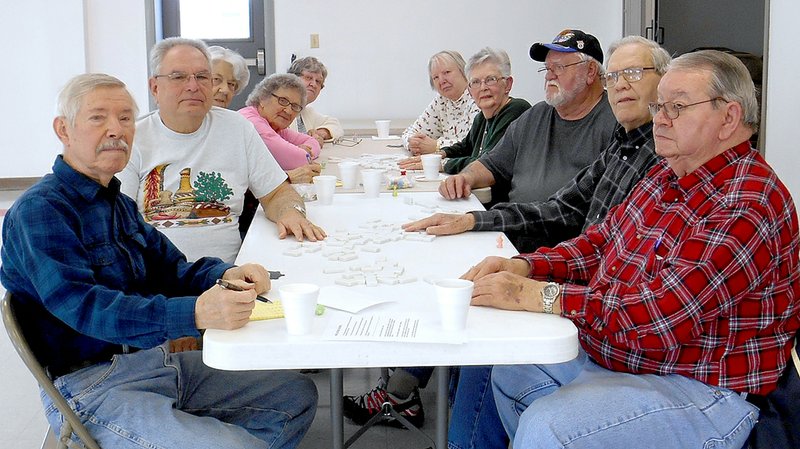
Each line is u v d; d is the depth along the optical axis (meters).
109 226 1.76
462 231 2.35
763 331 1.62
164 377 1.72
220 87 3.55
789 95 4.79
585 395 1.56
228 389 1.80
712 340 1.61
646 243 1.77
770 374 1.61
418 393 2.74
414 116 7.10
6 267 1.63
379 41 6.97
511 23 7.01
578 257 1.97
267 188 2.63
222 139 2.59
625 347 1.69
